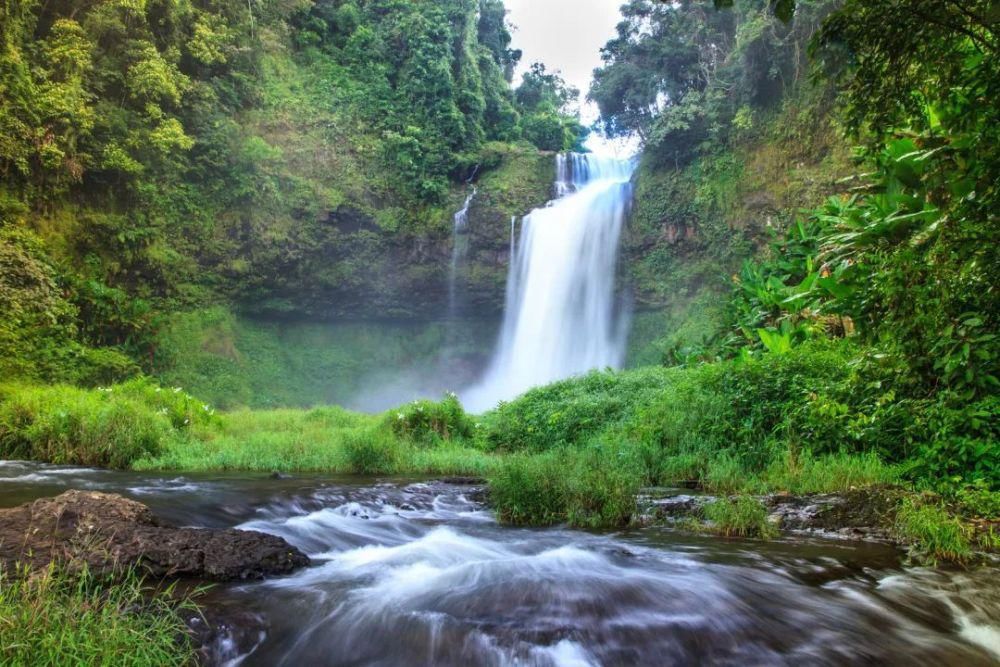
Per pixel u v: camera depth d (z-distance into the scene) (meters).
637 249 32.62
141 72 26.00
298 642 3.92
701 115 31.20
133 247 25.80
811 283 15.19
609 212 33.53
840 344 11.97
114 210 25.77
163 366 25.47
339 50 37.50
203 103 28.73
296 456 12.48
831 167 26.23
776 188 28.28
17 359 18.91
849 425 8.78
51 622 3.24
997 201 6.54
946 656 3.95
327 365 32.94
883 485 7.39
